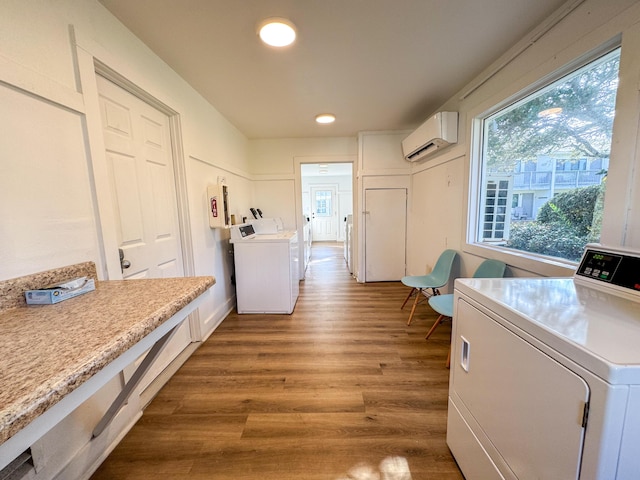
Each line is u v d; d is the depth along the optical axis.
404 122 3.27
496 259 1.94
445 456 1.19
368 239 3.91
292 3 1.32
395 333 2.35
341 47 1.70
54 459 1.00
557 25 1.40
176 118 2.00
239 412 1.46
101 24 1.29
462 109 2.35
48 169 1.04
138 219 1.65
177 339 2.03
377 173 3.73
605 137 1.26
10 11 0.91
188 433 1.33
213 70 1.95
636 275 0.90
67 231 1.11
